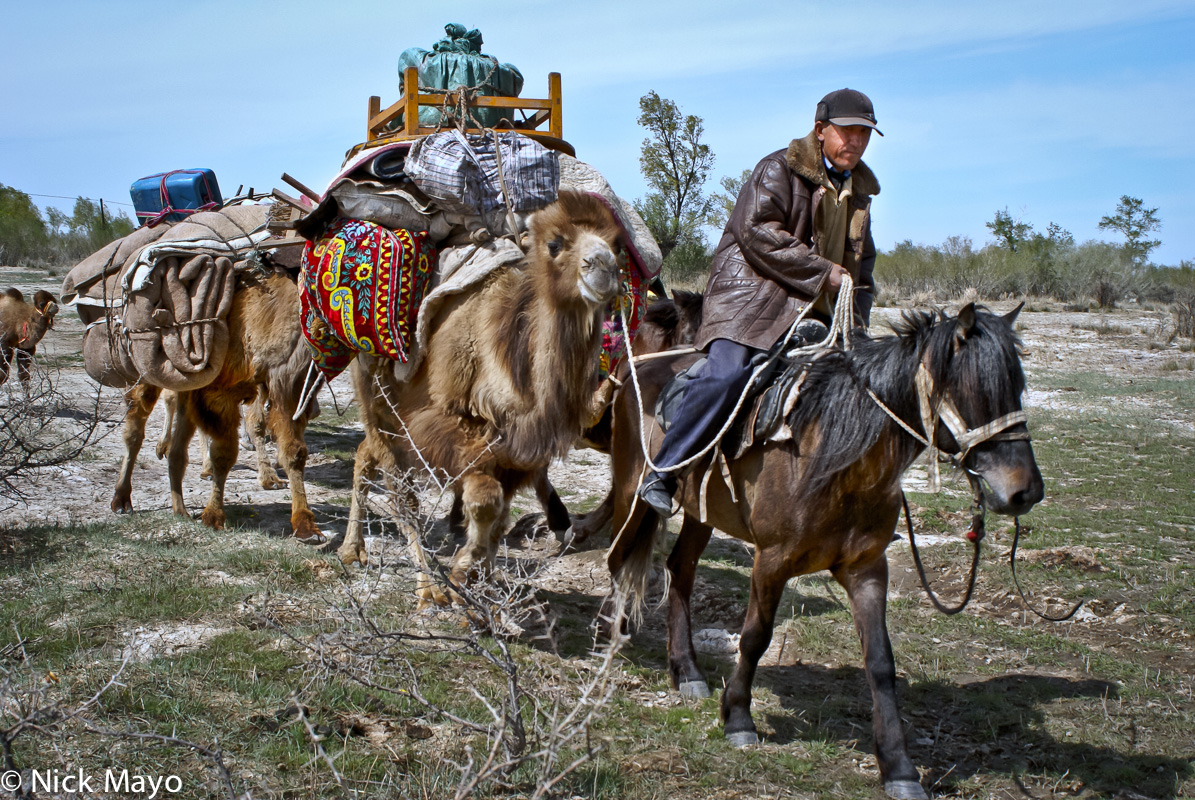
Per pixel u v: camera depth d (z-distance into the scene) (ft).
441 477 18.48
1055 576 24.13
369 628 13.41
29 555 20.75
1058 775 14.74
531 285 17.13
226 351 23.84
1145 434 41.88
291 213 24.54
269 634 17.15
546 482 25.86
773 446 14.28
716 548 27.09
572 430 17.67
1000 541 27.02
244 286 23.90
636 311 20.44
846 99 15.21
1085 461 37.45
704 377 15.14
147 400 25.90
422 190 18.83
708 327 15.72
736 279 15.81
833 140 15.48
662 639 20.17
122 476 25.75
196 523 24.31
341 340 20.24
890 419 13.44
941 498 31.76
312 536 24.29
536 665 16.30
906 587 23.81
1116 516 29.66
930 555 25.91
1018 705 17.22
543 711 11.90
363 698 14.94
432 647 16.99
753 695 17.34
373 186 19.51
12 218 130.11
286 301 23.47
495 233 19.29
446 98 22.20
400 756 13.35
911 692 17.72
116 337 24.59
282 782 12.58
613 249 16.65
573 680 16.65
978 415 12.55
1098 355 65.67
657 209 96.68
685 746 14.94
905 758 13.66
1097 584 23.57
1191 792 14.39
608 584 22.97
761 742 15.33
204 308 23.34
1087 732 16.19
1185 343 69.67
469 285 17.98
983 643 20.27
